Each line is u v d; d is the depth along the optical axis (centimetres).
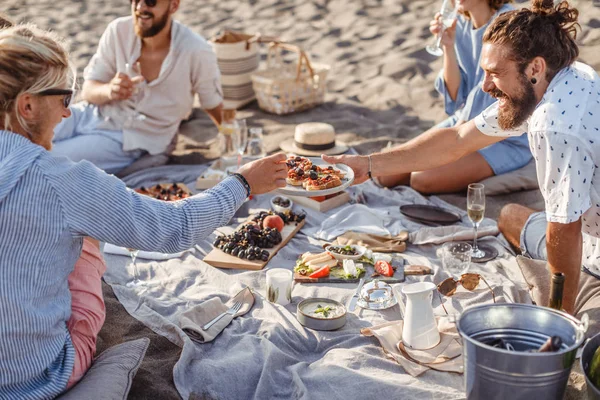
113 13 1046
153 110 572
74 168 256
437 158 388
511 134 365
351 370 309
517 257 385
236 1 1052
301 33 909
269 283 368
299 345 338
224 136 555
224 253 420
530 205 500
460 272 378
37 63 249
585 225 331
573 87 298
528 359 244
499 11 488
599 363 256
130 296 379
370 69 791
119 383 287
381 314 361
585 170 296
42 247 252
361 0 979
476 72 506
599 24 746
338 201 494
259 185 305
